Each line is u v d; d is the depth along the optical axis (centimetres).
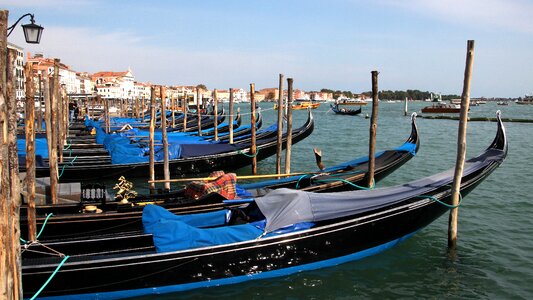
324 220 805
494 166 1016
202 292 729
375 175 1119
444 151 2408
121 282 684
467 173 973
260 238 746
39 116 2209
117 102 6075
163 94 1278
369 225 830
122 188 952
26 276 639
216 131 1986
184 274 714
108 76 11656
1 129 378
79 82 9456
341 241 812
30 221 732
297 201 777
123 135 1956
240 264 745
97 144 1827
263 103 15162
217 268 732
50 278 646
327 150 2530
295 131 1720
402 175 1666
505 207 1182
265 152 1673
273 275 779
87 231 850
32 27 884
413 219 877
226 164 1619
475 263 831
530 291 724
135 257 679
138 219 870
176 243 699
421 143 2806
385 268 820
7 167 387
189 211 890
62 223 835
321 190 1020
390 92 19938
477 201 1240
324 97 16825
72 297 671
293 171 1812
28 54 6888
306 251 788
